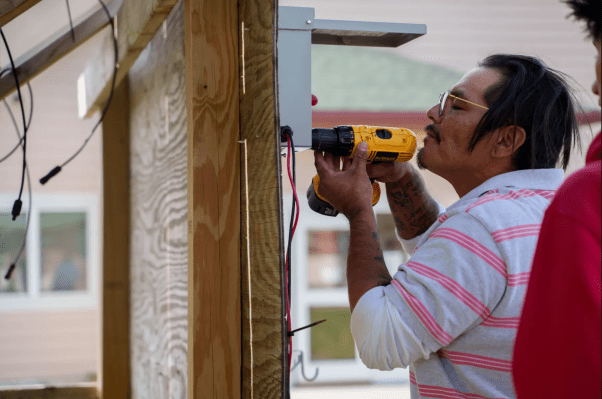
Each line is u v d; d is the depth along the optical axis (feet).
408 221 5.61
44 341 20.38
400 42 5.75
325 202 5.45
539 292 2.66
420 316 3.71
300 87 4.97
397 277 3.95
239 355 4.65
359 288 4.17
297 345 20.18
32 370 20.16
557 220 2.65
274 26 4.05
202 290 4.57
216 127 4.66
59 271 20.71
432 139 4.67
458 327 3.68
